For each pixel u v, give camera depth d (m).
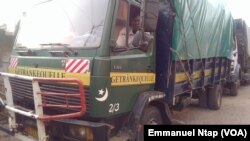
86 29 3.93
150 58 4.71
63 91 3.80
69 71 3.79
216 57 7.96
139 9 4.25
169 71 5.00
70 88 3.72
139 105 4.18
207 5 6.61
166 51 4.95
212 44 7.34
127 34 4.04
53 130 3.82
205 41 6.73
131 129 4.06
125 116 4.21
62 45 4.03
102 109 3.61
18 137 4.26
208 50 7.04
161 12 4.99
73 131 3.67
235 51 11.45
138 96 4.38
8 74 4.20
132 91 4.23
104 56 3.64
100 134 3.49
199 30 6.20
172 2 4.95
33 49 4.47
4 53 6.94
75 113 3.53
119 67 3.88
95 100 3.57
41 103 3.76
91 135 3.54
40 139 3.73
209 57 7.24
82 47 3.80
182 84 5.77
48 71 4.05
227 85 11.89
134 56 4.23
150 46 4.69
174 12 4.95
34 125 4.06
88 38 3.84
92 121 3.73
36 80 3.69
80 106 3.56
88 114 3.63
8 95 4.29
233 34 10.37
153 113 4.61
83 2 4.11
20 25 5.12
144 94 4.37
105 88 3.62
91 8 3.98
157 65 5.01
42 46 4.36
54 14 4.46
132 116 4.14
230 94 12.06
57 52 4.01
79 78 3.68
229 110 8.88
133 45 4.02
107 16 3.76
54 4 4.52
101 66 3.59
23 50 4.70
